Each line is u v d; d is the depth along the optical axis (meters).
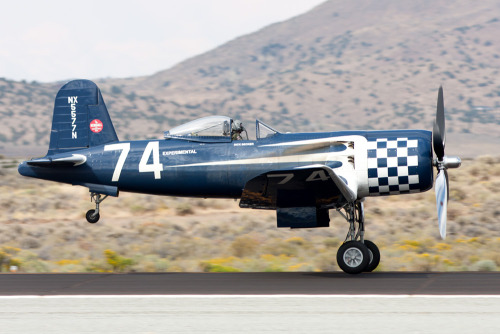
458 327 31.75
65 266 62.25
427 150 51.28
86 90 59.88
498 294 39.75
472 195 111.69
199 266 61.47
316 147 52.84
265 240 85.56
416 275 49.59
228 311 35.91
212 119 55.62
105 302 38.75
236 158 54.22
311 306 36.91
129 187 57.69
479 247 76.50
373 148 51.69
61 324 33.34
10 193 131.75
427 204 109.19
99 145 59.22
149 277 49.59
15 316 35.19
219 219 100.88
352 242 50.69
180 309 36.56
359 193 52.19
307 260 68.12
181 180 55.56
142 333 31.42
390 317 33.91
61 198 122.00
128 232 92.06
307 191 49.44
